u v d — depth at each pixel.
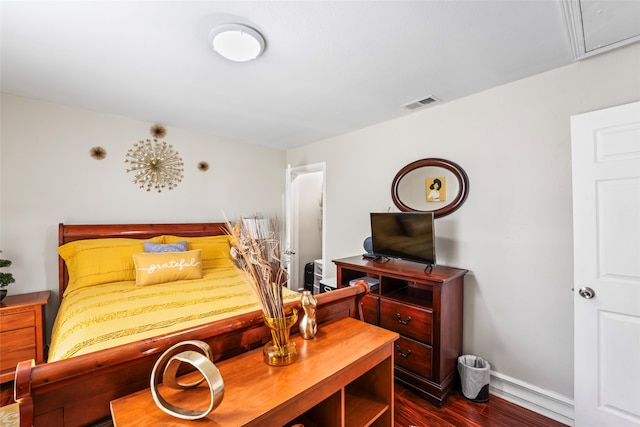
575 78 1.85
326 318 1.66
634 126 1.54
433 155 2.61
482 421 1.86
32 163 2.56
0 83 2.23
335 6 1.35
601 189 1.65
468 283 2.35
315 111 2.76
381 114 2.83
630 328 1.56
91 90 2.33
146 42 1.64
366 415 1.39
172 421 0.85
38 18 1.43
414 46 1.68
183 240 3.05
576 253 1.73
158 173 3.24
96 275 2.40
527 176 2.05
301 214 4.86
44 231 2.61
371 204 3.20
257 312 1.35
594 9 1.35
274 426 0.94
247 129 3.40
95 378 0.96
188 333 1.13
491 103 2.24
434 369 2.02
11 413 1.83
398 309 2.25
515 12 1.39
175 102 2.57
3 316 2.14
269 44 1.66
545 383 1.96
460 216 2.41
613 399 1.61
